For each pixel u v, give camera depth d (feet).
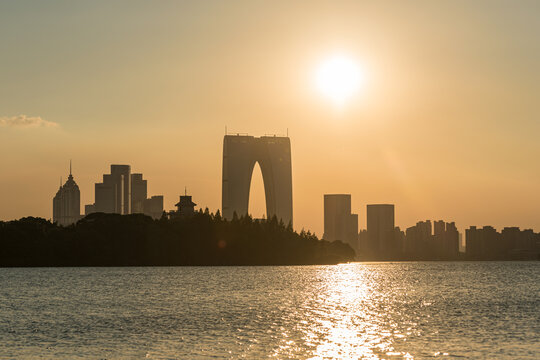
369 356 332.80
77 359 329.11
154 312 534.78
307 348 355.56
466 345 363.76
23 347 361.92
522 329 428.56
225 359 327.26
